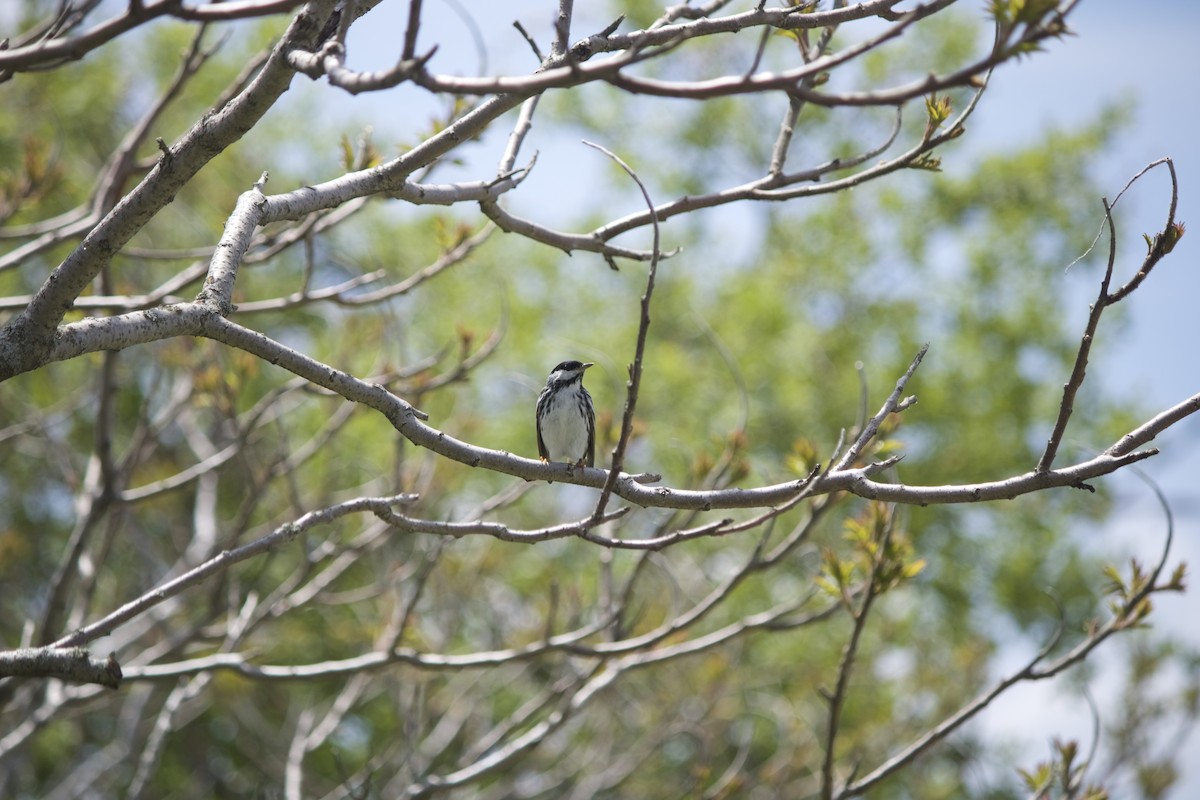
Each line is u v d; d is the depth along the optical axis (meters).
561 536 6.43
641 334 5.57
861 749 13.73
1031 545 21.12
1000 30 4.07
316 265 19.98
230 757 19.17
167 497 17.39
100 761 16.61
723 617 18.34
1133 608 7.58
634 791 15.01
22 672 6.12
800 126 25.45
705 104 25.55
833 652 17.81
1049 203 23.52
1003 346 22.84
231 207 11.86
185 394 11.20
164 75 21.06
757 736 17.53
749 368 21.17
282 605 9.70
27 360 5.17
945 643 19.80
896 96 4.52
